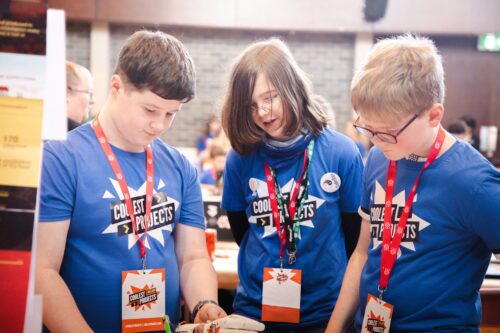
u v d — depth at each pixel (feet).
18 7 3.19
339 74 26.45
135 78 4.15
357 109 3.96
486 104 26.53
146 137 4.36
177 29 26.12
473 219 3.78
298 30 25.81
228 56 26.40
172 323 4.66
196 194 5.11
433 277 4.00
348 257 5.81
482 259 4.07
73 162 4.33
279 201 5.37
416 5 25.41
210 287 4.77
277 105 5.04
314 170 5.39
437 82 3.83
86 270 4.33
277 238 5.37
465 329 3.96
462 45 26.25
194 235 5.04
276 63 5.09
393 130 3.84
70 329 3.96
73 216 4.32
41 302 3.16
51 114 3.22
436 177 3.99
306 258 5.32
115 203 4.42
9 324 3.09
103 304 4.37
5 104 3.17
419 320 4.05
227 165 5.78
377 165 4.57
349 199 5.50
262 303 5.33
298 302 5.28
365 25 25.52
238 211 5.87
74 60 25.75
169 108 4.29
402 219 4.16
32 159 3.18
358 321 4.53
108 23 25.57
